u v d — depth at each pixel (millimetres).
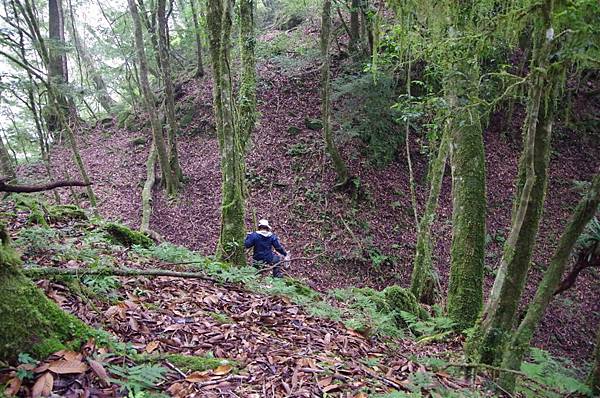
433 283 9531
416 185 15500
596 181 3975
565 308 12594
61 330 2752
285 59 17469
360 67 15891
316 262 12609
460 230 7656
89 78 23312
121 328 3357
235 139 7582
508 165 16688
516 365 4199
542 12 3637
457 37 4793
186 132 18250
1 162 12023
